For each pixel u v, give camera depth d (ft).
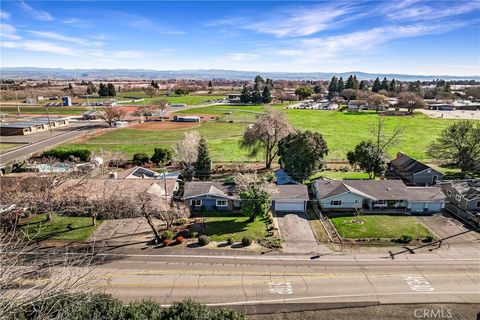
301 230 128.77
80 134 307.58
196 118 378.32
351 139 291.38
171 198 147.33
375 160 175.94
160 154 212.23
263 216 136.26
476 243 118.11
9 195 130.41
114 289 90.94
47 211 132.05
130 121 383.45
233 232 126.11
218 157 231.30
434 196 147.43
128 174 174.29
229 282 95.04
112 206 132.16
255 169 203.00
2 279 41.50
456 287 92.73
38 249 110.52
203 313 59.47
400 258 108.47
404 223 134.21
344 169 204.85
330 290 91.40
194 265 103.81
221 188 151.43
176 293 89.76
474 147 189.88
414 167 187.73
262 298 87.97
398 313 82.17
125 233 123.85
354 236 123.13
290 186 153.38
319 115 437.17
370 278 97.09
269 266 103.60
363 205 149.89
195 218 138.41
